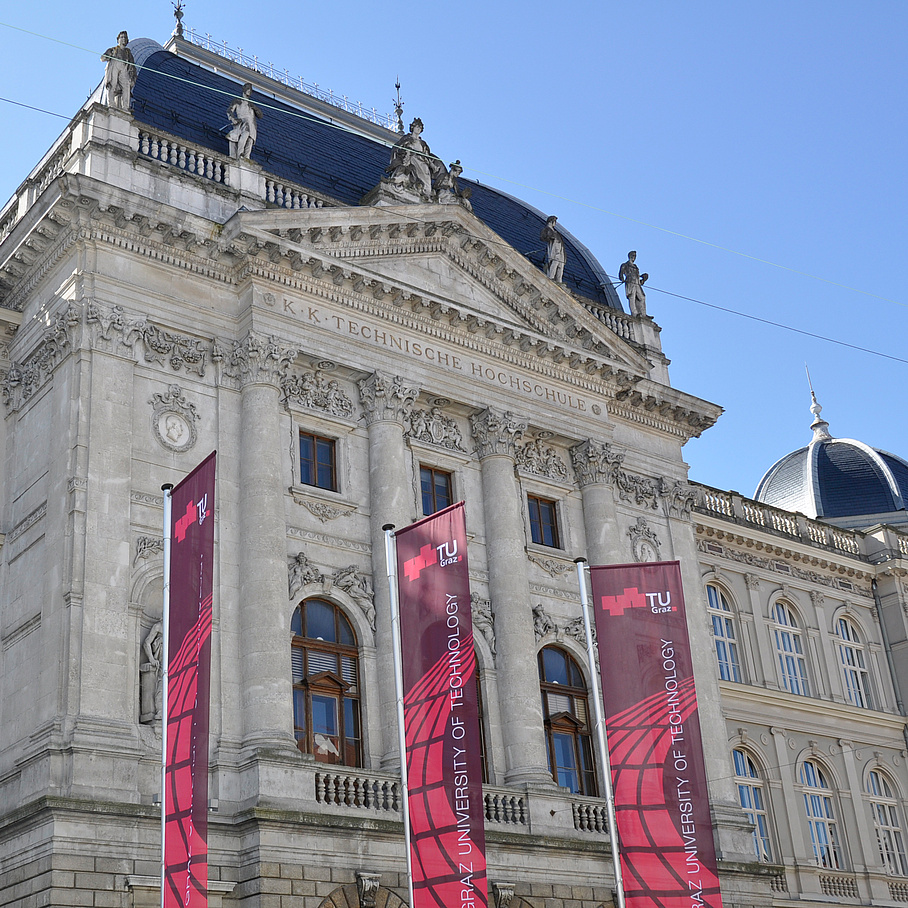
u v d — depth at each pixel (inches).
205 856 947.3
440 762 1016.2
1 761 1186.0
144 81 1499.8
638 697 1130.7
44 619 1180.5
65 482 1201.4
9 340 1387.8
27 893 1072.2
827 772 1852.9
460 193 1622.8
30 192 1421.0
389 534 1121.4
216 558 1258.0
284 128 1631.4
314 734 1267.2
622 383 1663.4
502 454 1503.4
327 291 1412.4
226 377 1336.1
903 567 2065.7
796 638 1939.0
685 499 1723.7
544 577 1507.1
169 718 1024.9
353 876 1168.2
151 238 1315.2
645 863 1086.4
